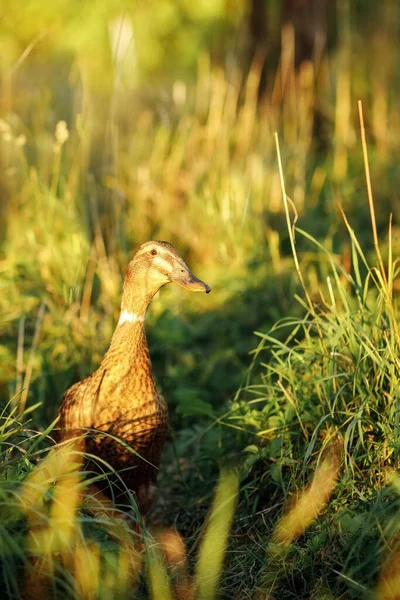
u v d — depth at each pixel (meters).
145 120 9.25
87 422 4.77
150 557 3.96
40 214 6.80
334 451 4.48
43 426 5.46
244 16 11.11
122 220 7.55
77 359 5.95
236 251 7.45
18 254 7.00
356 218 8.31
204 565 4.15
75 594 3.45
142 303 4.83
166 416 4.98
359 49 11.01
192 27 13.91
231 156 8.94
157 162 8.78
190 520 5.00
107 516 3.89
